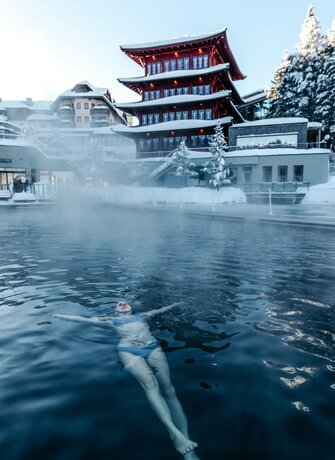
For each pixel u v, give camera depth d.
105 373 3.74
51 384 3.52
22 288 7.09
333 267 9.03
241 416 3.01
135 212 29.48
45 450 2.62
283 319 5.35
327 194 32.75
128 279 7.80
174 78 45.66
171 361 3.99
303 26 51.69
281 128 38.44
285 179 36.91
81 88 73.12
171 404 3.13
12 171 42.34
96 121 70.62
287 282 7.53
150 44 47.66
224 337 4.68
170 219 23.30
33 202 36.88
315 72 48.47
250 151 38.41
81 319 5.25
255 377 3.64
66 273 8.41
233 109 46.69
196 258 10.27
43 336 4.71
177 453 2.59
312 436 2.75
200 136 45.53
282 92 50.84
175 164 40.56
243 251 11.46
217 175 36.06
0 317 5.45
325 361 4.00
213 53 46.88
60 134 60.31
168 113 47.75
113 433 2.81
